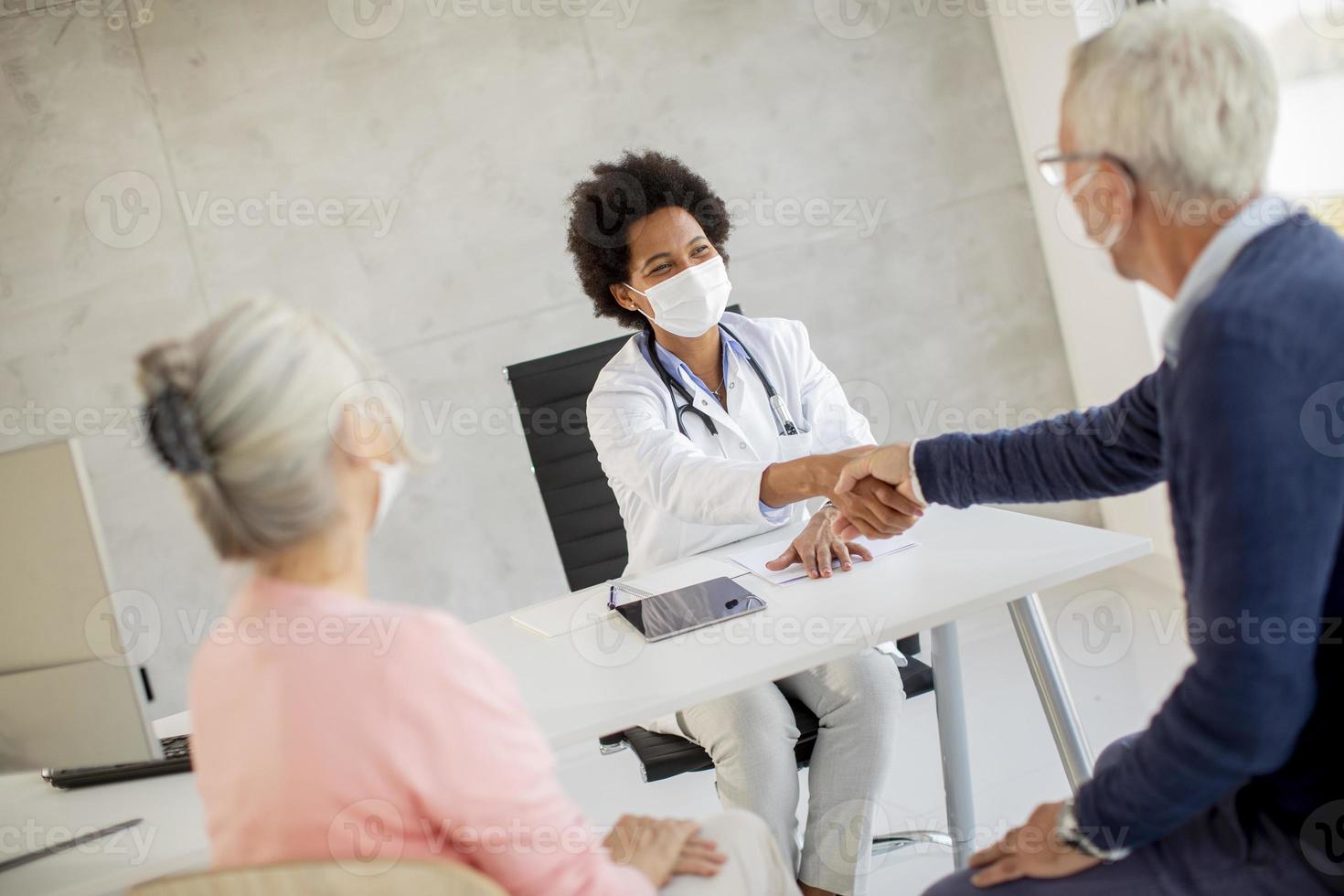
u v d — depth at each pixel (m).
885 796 2.49
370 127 3.44
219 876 0.91
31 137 3.32
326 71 3.41
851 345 3.73
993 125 3.71
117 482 3.42
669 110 3.55
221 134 3.39
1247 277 1.01
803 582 1.74
